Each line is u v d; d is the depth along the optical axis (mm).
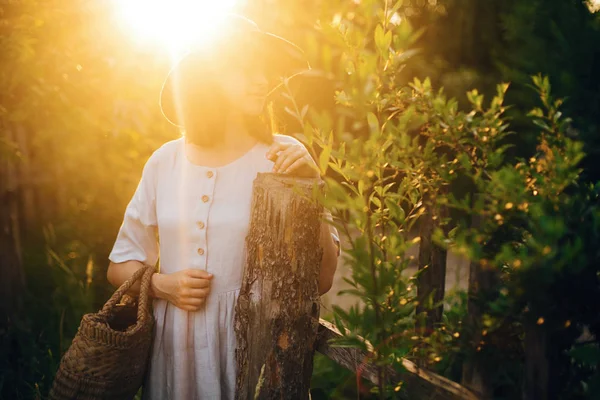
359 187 1389
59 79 4070
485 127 1577
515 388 1455
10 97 3961
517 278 1237
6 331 3951
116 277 2168
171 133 4945
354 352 1990
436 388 1670
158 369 2104
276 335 1825
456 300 2566
